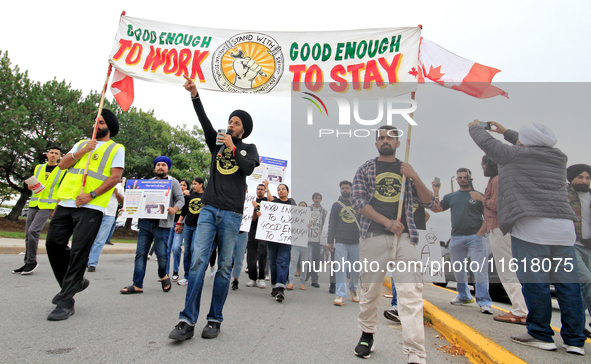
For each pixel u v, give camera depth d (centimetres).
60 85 1955
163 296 425
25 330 256
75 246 300
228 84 380
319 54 374
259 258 621
